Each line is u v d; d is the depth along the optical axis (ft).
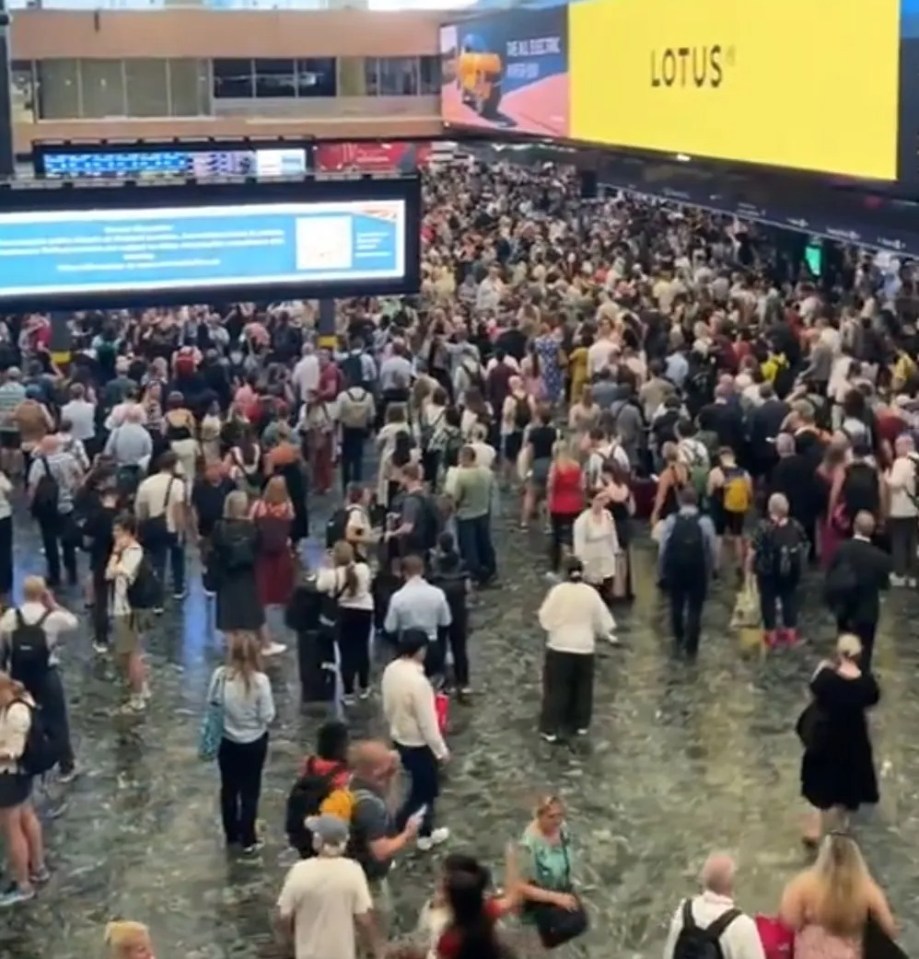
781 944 27.50
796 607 51.85
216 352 75.77
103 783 42.68
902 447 55.57
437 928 26.23
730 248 104.94
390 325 82.89
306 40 163.73
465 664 48.39
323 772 33.30
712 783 42.32
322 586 46.83
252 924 35.76
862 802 38.83
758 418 61.77
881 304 82.74
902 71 76.02
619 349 71.41
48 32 156.87
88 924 35.88
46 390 68.80
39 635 41.32
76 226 72.90
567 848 31.89
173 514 54.44
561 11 126.41
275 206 75.05
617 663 50.47
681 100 102.99
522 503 66.69
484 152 151.02
